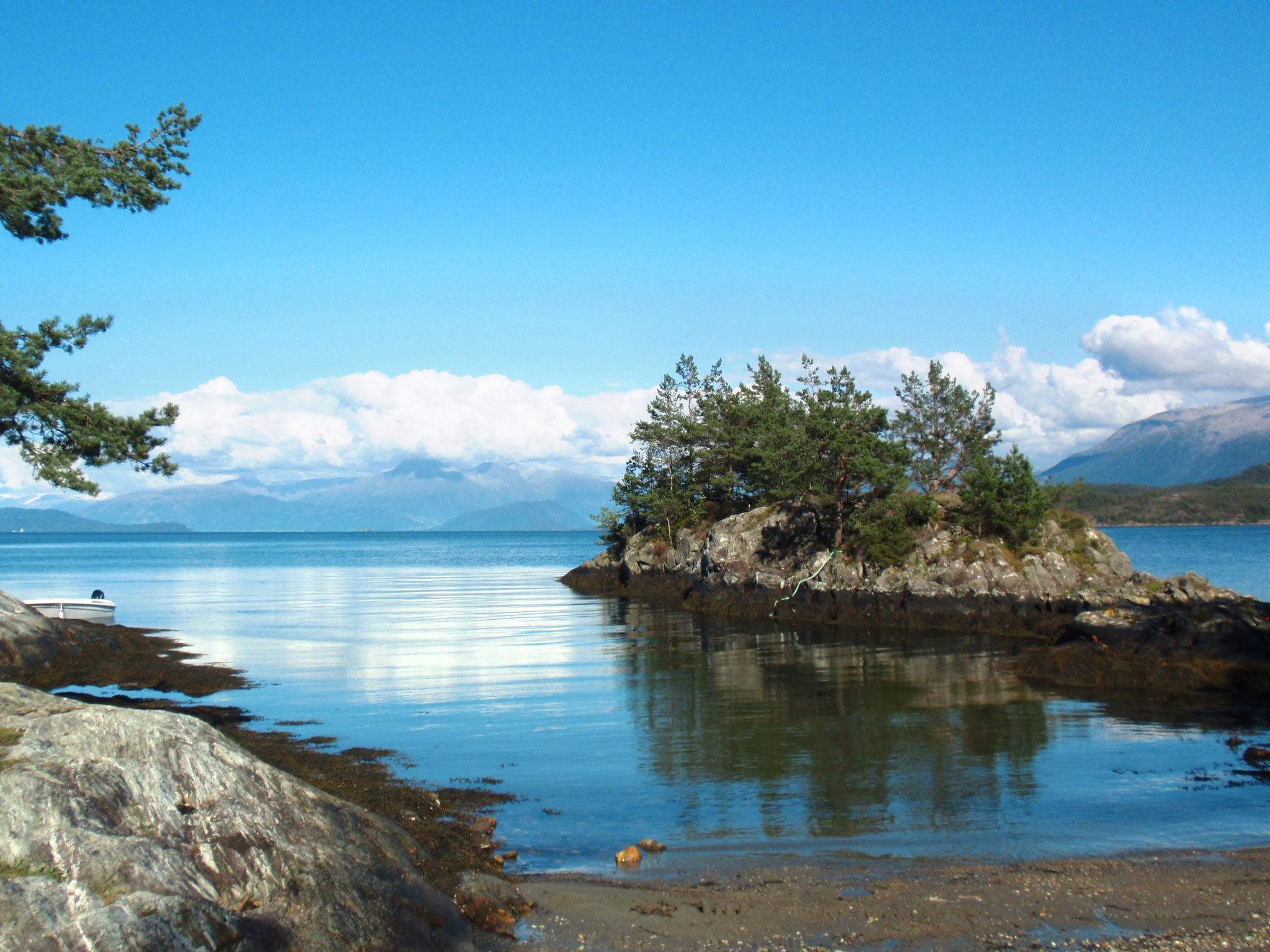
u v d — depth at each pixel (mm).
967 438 68125
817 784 19219
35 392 20266
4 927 7965
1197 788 18906
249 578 101125
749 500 76125
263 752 21141
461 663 37219
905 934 11734
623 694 30047
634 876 13945
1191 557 108625
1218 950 11227
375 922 10078
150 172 21453
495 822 16172
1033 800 18047
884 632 49312
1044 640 44625
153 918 8398
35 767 9930
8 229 20188
